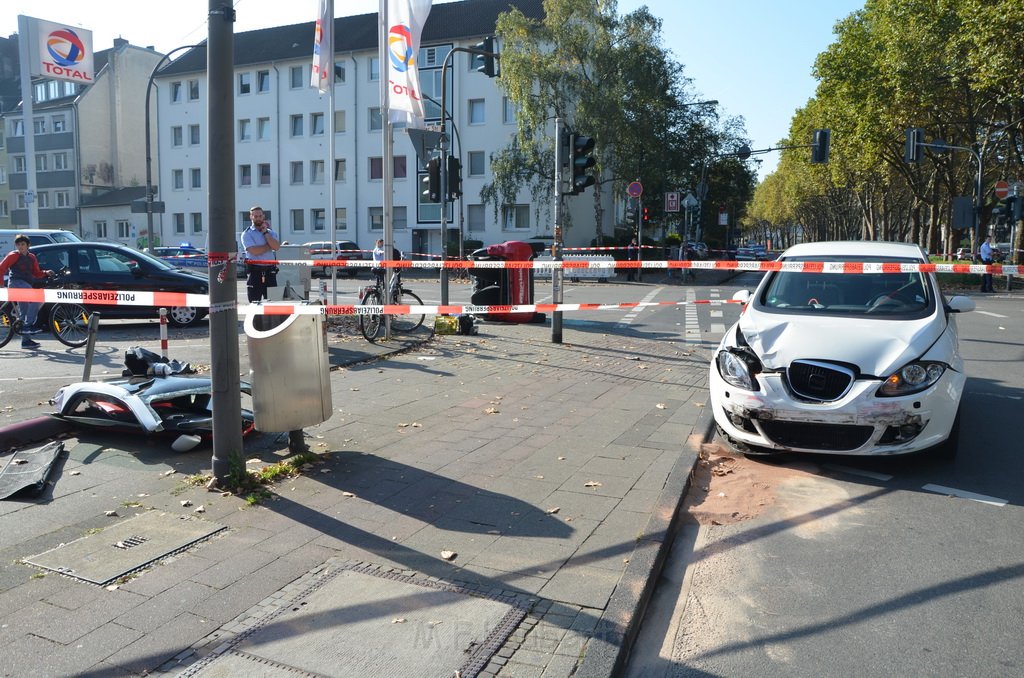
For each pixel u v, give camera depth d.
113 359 10.30
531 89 38.81
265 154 53.09
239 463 5.05
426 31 48.75
